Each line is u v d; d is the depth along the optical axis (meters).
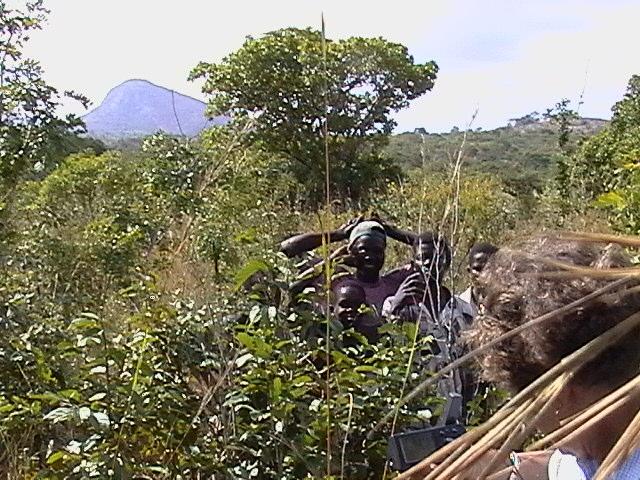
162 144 4.91
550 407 1.22
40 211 7.50
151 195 5.82
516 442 1.16
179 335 3.39
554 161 11.59
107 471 2.91
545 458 1.73
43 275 5.70
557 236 1.55
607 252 1.49
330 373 3.24
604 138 13.37
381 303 4.86
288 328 3.41
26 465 3.30
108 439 3.03
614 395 1.16
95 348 3.56
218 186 5.84
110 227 6.06
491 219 7.56
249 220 6.12
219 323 3.48
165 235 5.85
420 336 3.69
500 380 1.48
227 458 3.13
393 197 7.33
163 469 3.06
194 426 3.17
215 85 23.72
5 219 6.05
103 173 8.84
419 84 23.86
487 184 9.18
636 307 1.36
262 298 3.57
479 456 1.18
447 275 4.79
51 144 6.35
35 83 6.34
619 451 1.16
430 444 2.19
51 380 3.65
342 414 3.15
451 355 3.44
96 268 5.70
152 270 5.18
